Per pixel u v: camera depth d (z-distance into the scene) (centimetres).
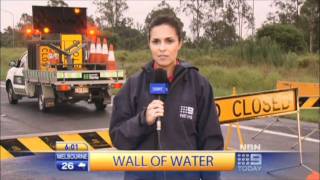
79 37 1583
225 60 3459
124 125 282
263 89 2212
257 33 5166
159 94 283
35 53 1580
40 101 1534
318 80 2402
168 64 283
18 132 1157
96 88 1503
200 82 289
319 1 5816
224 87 2320
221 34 6156
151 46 285
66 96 1470
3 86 2488
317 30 5838
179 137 282
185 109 282
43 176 704
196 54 3947
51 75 1446
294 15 6216
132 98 288
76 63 1545
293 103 772
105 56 1549
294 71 2817
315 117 1326
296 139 1026
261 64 3192
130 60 4225
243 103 743
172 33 281
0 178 692
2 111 1548
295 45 4988
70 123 1298
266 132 1119
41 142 539
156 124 281
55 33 1675
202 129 293
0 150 519
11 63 1755
